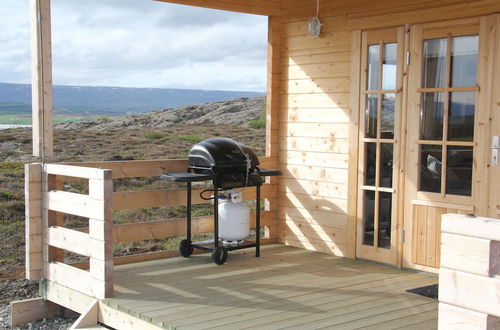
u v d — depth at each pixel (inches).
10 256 309.9
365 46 216.4
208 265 213.8
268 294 175.2
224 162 206.1
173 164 222.7
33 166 195.5
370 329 143.9
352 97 221.5
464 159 187.5
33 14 186.4
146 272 203.0
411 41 200.2
